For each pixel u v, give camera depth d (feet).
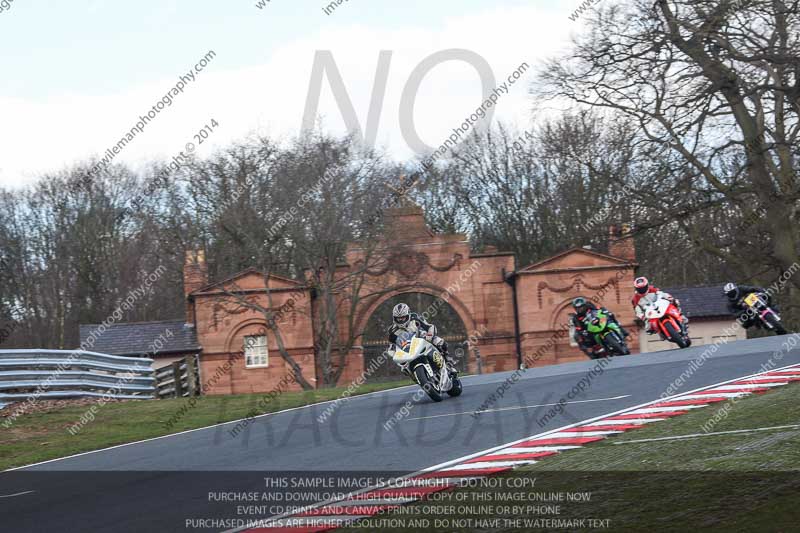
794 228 215.72
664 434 65.51
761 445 55.83
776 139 205.16
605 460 58.59
